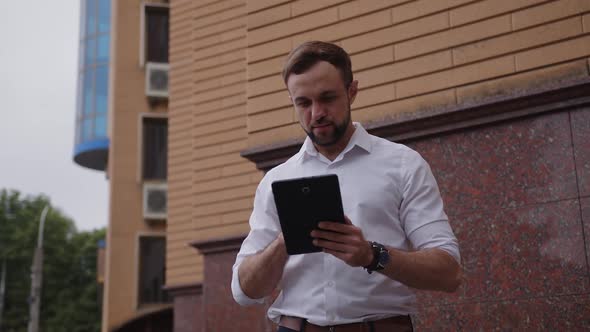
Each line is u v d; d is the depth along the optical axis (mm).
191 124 10789
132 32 16766
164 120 16453
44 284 43188
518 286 3803
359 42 4773
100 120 22359
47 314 42719
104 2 23250
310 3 5074
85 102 22766
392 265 2121
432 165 4207
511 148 3953
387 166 2408
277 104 5098
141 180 16047
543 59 4016
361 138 2453
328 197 2031
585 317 3578
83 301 42750
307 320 2389
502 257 3881
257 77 5234
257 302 2510
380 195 2371
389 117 4531
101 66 22734
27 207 45812
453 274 2236
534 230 3807
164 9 17000
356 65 4750
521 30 4121
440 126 4188
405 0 4605
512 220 3887
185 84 11070
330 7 4969
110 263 15602
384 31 4672
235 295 2496
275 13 5242
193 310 9734
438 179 4168
